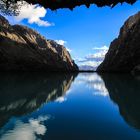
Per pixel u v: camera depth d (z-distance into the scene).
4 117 20.08
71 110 23.80
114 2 6.76
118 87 50.78
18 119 19.22
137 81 65.69
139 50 140.50
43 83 60.50
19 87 47.44
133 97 34.47
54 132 15.16
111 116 20.78
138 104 27.83
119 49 177.12
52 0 6.84
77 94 39.00
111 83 62.50
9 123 17.81
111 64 183.25
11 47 147.62
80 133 15.06
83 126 16.94
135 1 6.77
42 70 166.00
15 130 15.65
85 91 44.00
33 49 194.12
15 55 143.62
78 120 19.00
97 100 31.67
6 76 82.69
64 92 41.94
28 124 17.45
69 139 13.73
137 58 138.12
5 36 152.50
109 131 15.58
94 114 21.58
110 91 43.41
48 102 29.38
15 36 170.00
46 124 17.48
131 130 15.87
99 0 6.73
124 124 17.64
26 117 20.06
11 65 130.75
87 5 6.86
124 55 158.12
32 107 25.38
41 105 26.94
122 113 22.06
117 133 15.13
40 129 16.00
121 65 153.62
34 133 14.90
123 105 27.19
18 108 24.53
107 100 31.62
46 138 13.91
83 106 26.44
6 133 14.93
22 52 155.75
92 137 14.16
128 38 168.25
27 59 154.12
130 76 94.88
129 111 23.22
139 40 147.25
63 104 27.92
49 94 38.16
